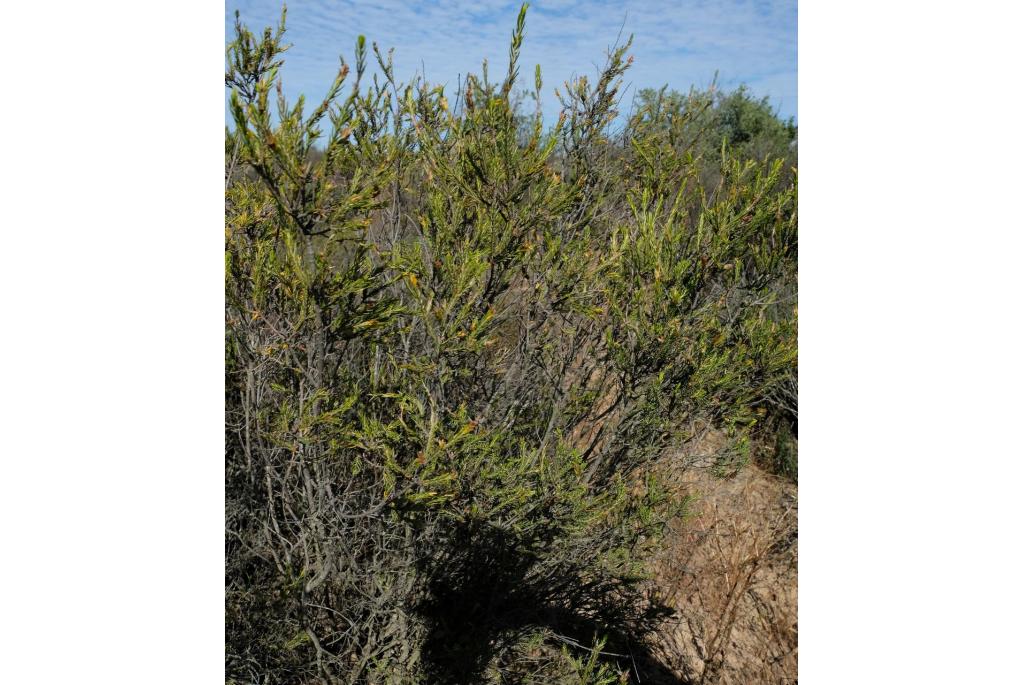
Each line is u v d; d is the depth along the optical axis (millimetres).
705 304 1967
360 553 1811
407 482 1495
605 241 2023
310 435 1409
